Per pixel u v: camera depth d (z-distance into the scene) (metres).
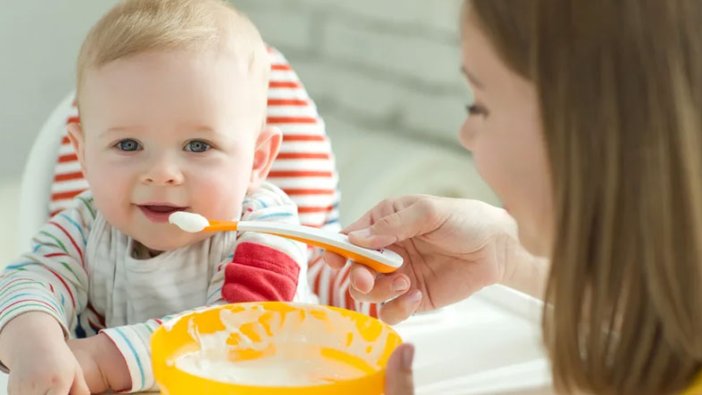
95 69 1.07
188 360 0.88
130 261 1.10
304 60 2.87
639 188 0.71
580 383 0.77
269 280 1.08
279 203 1.20
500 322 1.17
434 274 1.19
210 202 1.09
